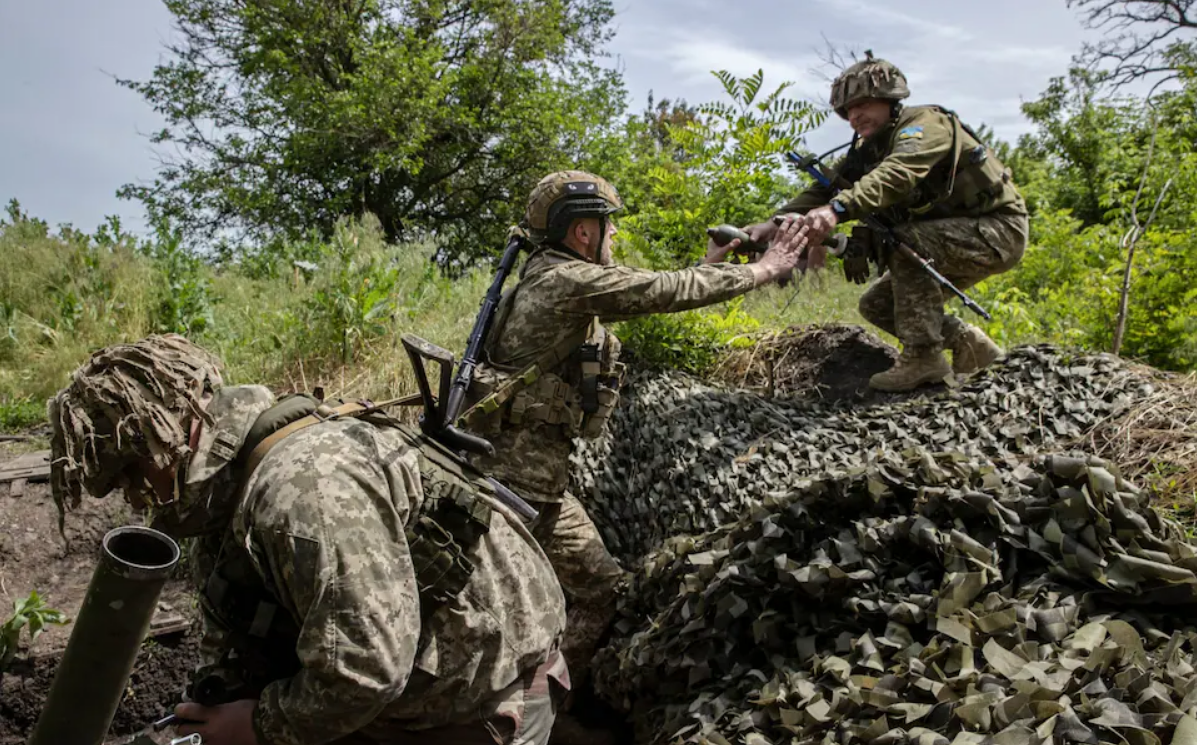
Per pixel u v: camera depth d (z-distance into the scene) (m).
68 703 1.66
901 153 4.00
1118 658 2.02
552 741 3.08
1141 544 2.29
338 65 15.73
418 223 16.03
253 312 6.16
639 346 4.71
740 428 4.13
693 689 2.69
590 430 3.10
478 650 1.83
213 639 1.88
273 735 1.70
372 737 1.91
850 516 2.76
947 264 4.35
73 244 6.85
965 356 4.60
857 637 2.46
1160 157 8.47
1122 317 5.71
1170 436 3.68
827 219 3.71
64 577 3.77
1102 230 7.70
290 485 1.63
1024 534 2.44
